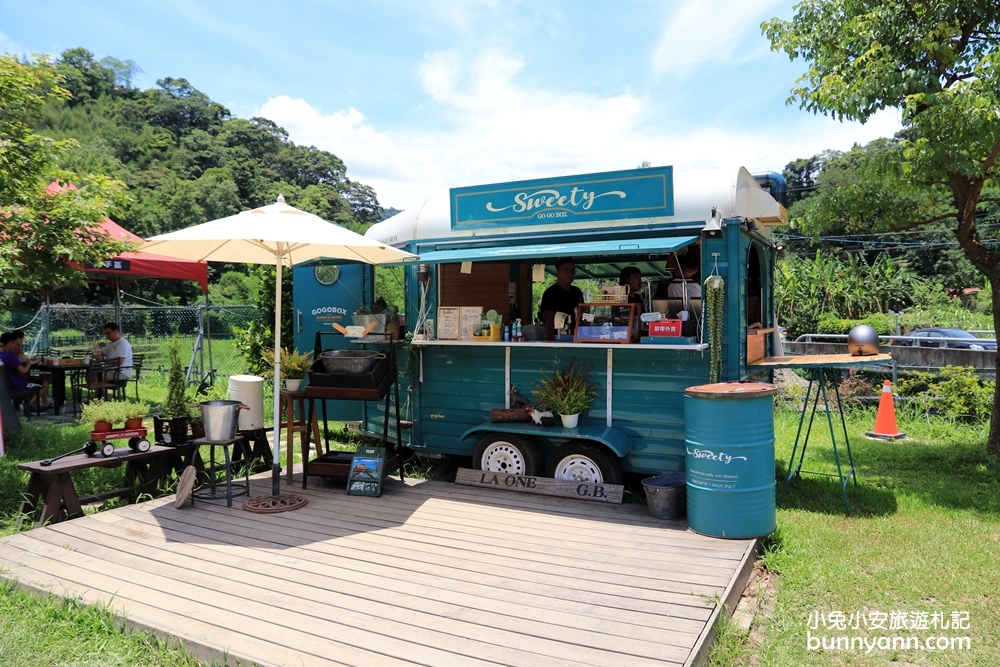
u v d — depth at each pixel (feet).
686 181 18.37
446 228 21.48
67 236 19.92
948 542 15.57
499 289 24.13
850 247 98.27
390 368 19.97
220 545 14.66
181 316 76.02
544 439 19.65
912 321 57.62
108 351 34.99
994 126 18.69
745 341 18.63
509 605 11.51
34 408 34.50
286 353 21.43
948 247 98.27
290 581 12.65
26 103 20.13
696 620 10.92
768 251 23.15
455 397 21.20
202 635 10.47
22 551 14.37
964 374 30.58
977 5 20.93
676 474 17.35
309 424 20.98
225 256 19.81
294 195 177.78
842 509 18.11
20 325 63.87
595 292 22.40
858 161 25.88
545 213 19.84
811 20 23.80
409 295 22.27
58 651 10.54
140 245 16.75
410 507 17.51
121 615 11.23
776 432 28.60
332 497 18.51
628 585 12.33
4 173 18.86
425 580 12.66
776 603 12.75
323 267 26.96
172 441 18.52
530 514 16.85
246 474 18.99
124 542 14.88
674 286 19.06
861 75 21.35
